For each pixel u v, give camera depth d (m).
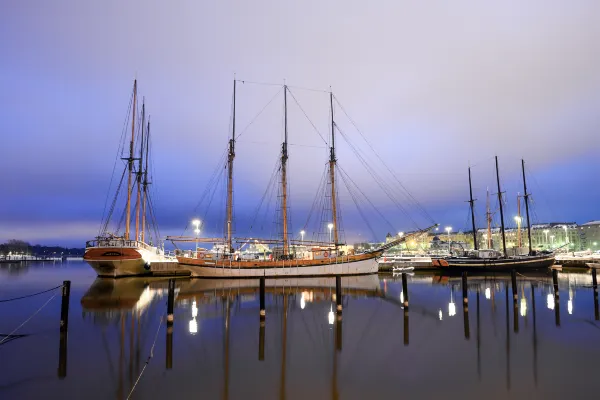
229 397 10.80
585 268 66.19
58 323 20.98
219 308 25.70
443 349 15.27
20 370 13.11
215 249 61.22
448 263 61.78
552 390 11.12
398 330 18.69
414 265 67.69
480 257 64.31
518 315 22.44
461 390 11.15
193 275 50.78
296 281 46.22
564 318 21.47
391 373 12.55
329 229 63.88
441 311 24.03
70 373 12.80
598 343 16.08
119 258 51.03
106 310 25.25
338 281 22.22
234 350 15.36
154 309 25.50
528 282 44.12
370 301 28.62
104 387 11.58
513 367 13.06
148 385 11.70
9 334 18.28
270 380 12.03
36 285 47.22
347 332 18.31
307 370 12.95
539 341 16.45
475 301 28.31
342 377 12.25
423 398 10.61
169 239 54.12
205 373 12.73
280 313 23.59
